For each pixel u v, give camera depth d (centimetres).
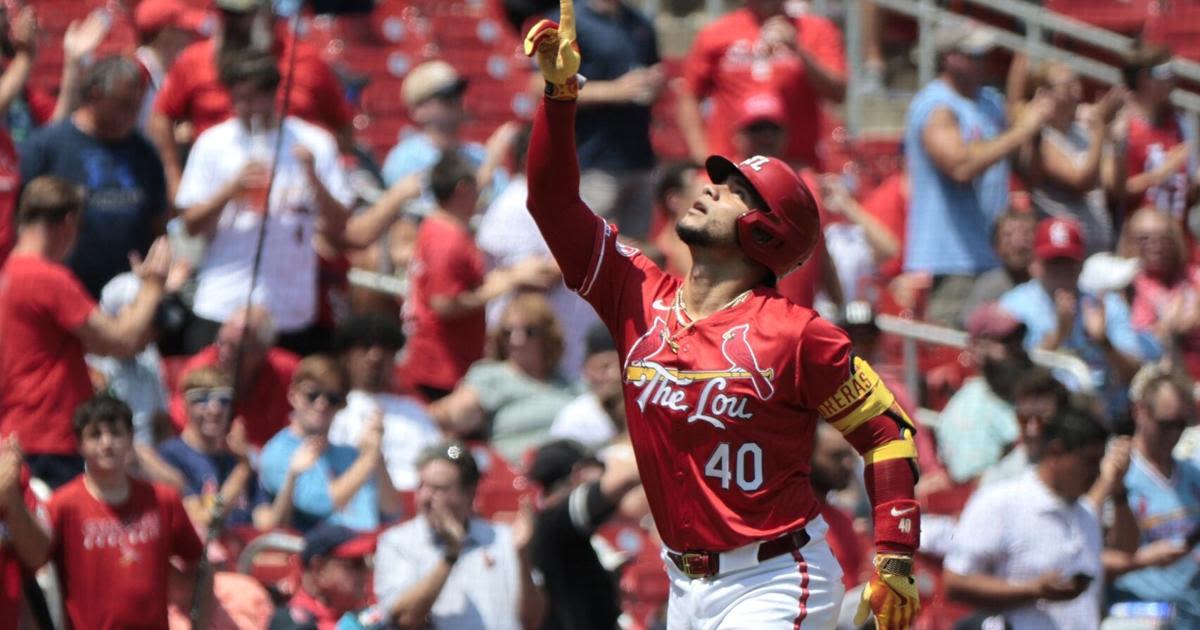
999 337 3300
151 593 2355
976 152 3862
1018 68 4262
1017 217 3725
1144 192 4144
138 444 2769
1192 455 3062
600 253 1784
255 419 3083
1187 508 2998
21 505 2264
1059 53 4709
